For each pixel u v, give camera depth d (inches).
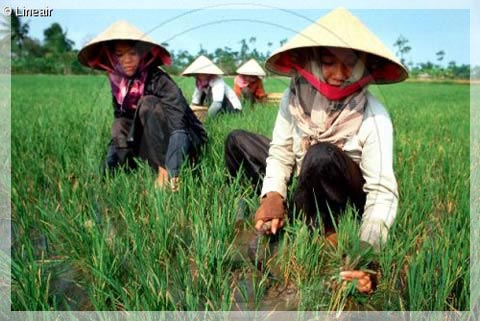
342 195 115.6
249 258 110.8
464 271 95.0
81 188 133.0
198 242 103.0
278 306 94.9
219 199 127.8
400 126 257.8
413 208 120.3
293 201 118.1
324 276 101.3
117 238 108.6
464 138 231.0
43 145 181.0
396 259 101.8
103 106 229.3
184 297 94.2
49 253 113.1
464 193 127.0
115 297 95.7
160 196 118.6
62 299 97.1
